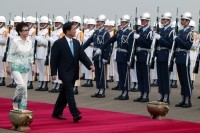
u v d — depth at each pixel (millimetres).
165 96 31953
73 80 25047
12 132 22219
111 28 41188
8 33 39719
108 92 37438
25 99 25719
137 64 32625
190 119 26609
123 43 32781
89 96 35094
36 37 37625
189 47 30594
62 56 24828
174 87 41719
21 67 25438
